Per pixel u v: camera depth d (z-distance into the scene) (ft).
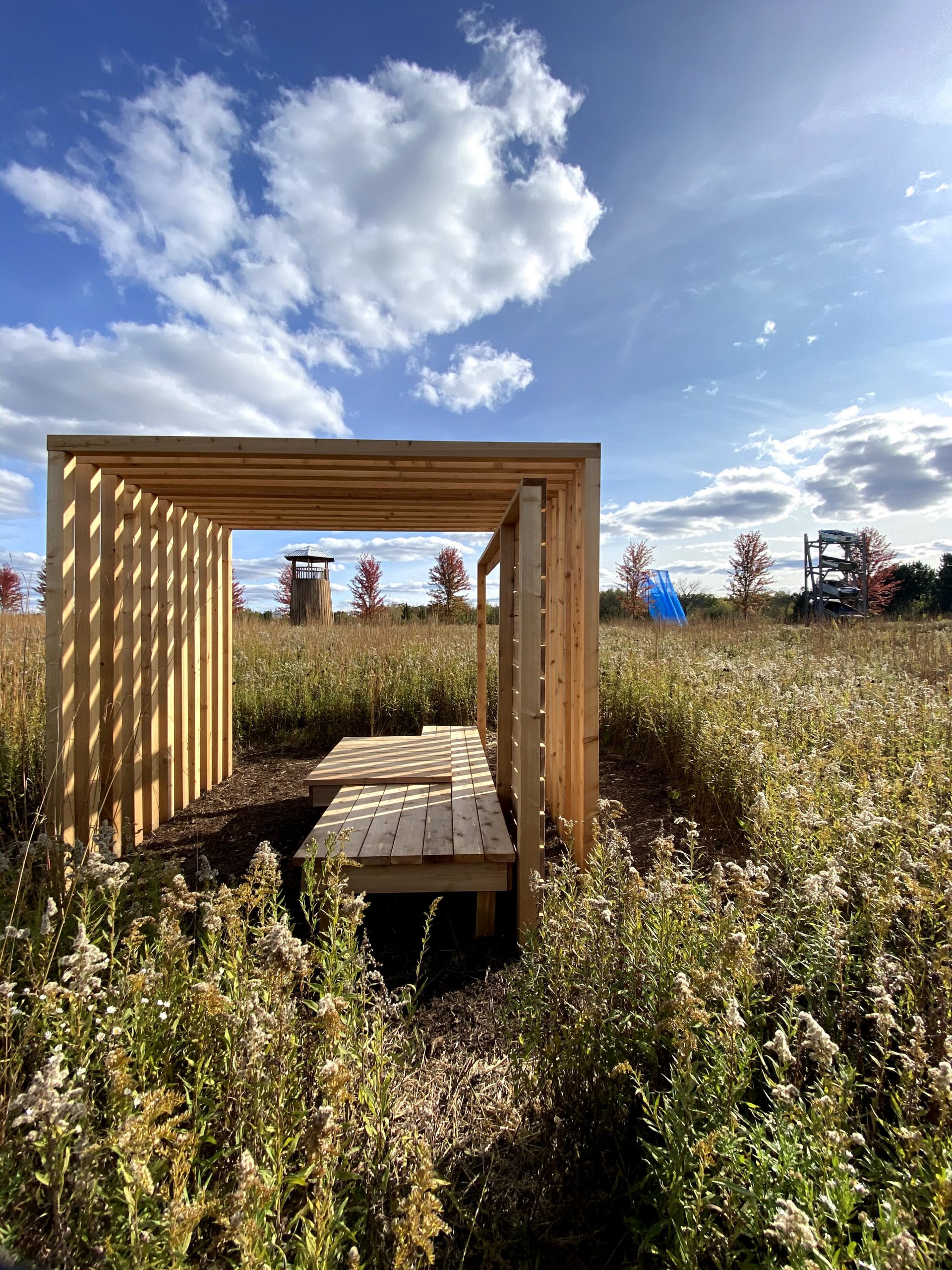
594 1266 4.29
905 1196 3.51
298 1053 4.66
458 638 32.53
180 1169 3.32
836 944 5.64
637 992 5.20
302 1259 3.31
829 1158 3.62
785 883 8.08
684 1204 3.58
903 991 5.49
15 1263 3.26
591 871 7.89
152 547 14.35
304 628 39.11
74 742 11.68
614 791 16.55
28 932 5.78
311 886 7.03
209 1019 4.77
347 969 5.68
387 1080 4.65
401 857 9.19
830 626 41.86
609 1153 4.82
